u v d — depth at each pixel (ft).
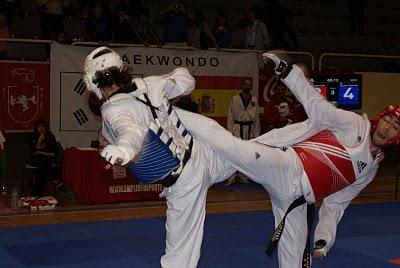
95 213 30.89
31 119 38.32
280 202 13.87
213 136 12.85
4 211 30.89
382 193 39.11
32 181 34.86
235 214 31.12
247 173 13.15
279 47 48.19
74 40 40.96
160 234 26.35
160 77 12.84
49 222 28.63
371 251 24.00
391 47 56.34
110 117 11.71
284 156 13.32
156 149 12.09
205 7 55.26
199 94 42.91
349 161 13.46
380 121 13.55
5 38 37.83
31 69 38.24
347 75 44.06
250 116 40.32
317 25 59.41
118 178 33.73
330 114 13.30
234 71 43.80
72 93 39.37
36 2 44.88
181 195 12.61
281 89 40.16
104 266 21.17
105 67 12.12
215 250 23.66
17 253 22.89
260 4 52.60
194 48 43.04
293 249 14.29
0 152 36.37
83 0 45.70
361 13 59.31
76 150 33.27
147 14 45.80
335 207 15.06
